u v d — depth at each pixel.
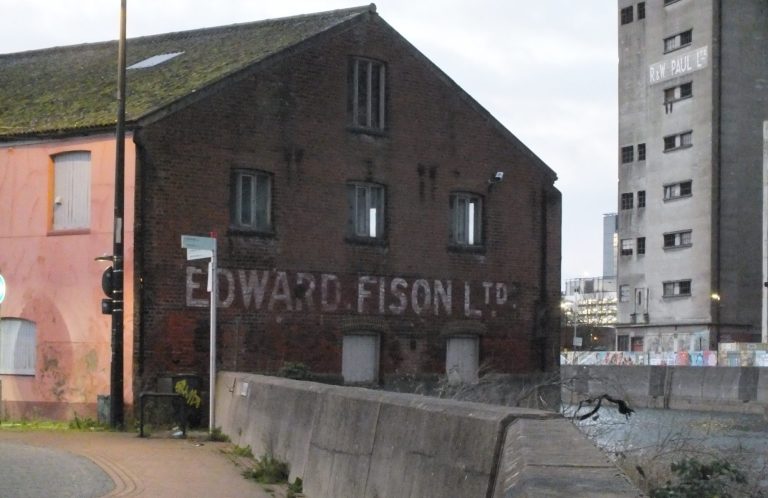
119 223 21.47
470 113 29.91
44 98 27.20
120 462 14.55
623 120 76.56
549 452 5.54
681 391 49.34
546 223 31.31
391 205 28.16
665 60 73.56
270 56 25.78
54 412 24.09
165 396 19.25
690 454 12.38
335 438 10.59
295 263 26.16
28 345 24.73
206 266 24.34
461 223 29.84
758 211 69.94
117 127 21.41
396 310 28.08
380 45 28.17
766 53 71.00
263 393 15.01
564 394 29.44
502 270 30.33
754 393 45.22
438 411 7.78
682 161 71.94
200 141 24.36
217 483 12.48
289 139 26.16
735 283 69.44
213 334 18.31
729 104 70.00
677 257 72.00
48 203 24.52
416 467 7.97
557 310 31.36
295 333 26.03
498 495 5.99
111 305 21.55
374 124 28.14
